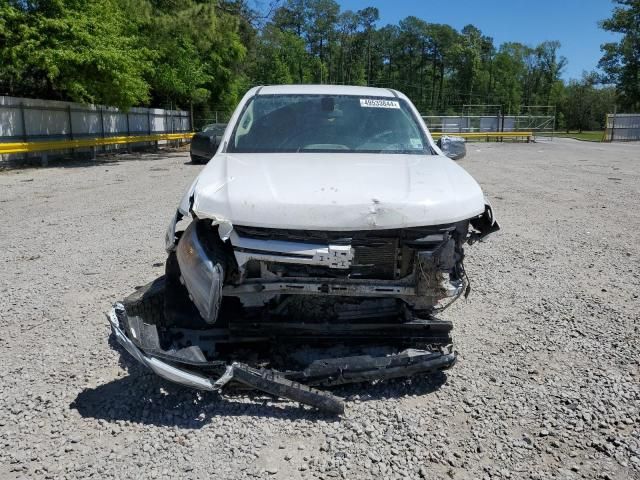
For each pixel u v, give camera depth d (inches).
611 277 227.5
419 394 132.6
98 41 743.7
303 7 4220.0
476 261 251.8
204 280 118.6
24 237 294.8
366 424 119.2
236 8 1444.4
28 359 149.7
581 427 119.3
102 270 232.1
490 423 121.0
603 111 3814.0
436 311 139.2
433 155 164.6
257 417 121.9
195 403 127.1
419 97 4542.3
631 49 2014.0
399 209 120.1
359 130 171.6
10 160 714.2
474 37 4670.3
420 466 106.2
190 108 1448.1
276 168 139.1
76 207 391.5
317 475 103.4
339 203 119.4
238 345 139.6
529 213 372.2
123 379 138.8
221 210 120.2
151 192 468.8
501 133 1555.1
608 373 143.6
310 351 139.3
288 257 117.6
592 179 569.0
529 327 174.4
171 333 135.4
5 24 677.3
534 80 4638.3
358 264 123.8
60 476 102.7
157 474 103.2
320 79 3973.9
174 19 946.7
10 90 877.8
